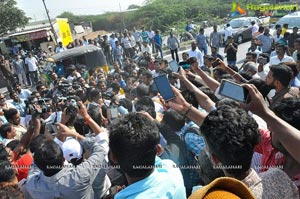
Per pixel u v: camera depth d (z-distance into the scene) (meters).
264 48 12.73
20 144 3.78
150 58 11.92
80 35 45.97
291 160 1.92
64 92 8.16
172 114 3.11
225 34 21.12
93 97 6.08
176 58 18.27
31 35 32.84
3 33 35.78
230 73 4.50
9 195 2.06
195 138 2.90
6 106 7.93
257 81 3.79
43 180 2.68
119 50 19.17
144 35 22.23
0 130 5.06
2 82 17.45
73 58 13.49
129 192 1.84
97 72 12.05
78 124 4.00
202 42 17.69
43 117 4.66
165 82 2.52
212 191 1.22
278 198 1.57
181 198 1.99
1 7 34.91
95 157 2.88
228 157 1.54
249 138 1.53
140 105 4.57
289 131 1.66
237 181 1.23
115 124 1.93
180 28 42.53
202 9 53.09
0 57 17.03
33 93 8.07
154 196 1.83
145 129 1.86
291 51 10.92
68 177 2.68
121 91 8.84
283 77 3.86
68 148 3.02
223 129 1.55
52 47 31.77
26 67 17.58
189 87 3.15
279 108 2.06
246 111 1.74
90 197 2.82
